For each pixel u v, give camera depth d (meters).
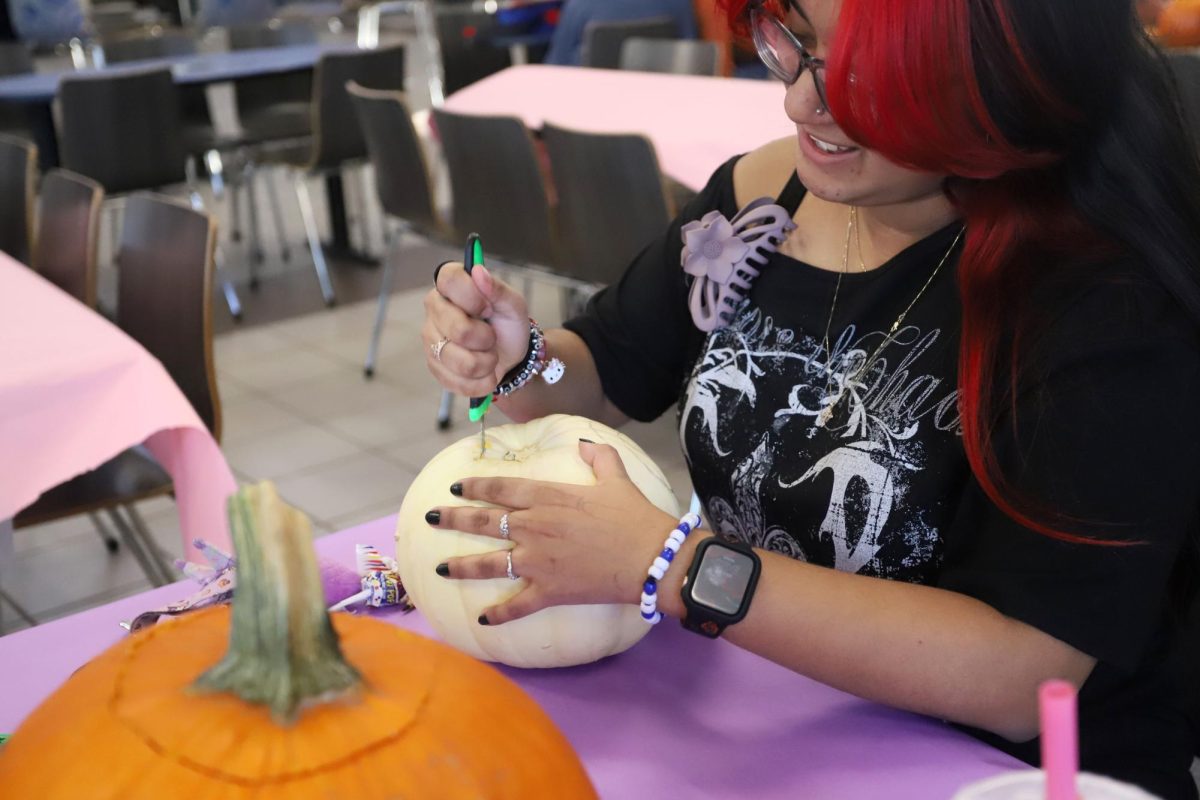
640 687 0.91
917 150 0.79
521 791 0.56
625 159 2.65
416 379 3.61
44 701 0.59
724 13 0.92
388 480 2.99
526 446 0.96
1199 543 0.93
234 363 3.78
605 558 0.86
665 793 0.79
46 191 2.53
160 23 8.95
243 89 5.04
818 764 0.82
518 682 0.92
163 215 2.15
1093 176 0.86
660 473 0.98
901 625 0.84
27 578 2.57
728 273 1.10
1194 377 0.85
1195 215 0.88
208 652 0.59
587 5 4.90
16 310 1.83
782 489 1.05
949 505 0.98
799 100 0.86
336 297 4.39
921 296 1.01
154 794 0.51
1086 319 0.86
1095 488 0.84
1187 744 1.01
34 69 4.97
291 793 0.52
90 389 1.63
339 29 10.57
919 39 0.75
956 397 0.97
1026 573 0.85
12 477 1.59
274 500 0.56
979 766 0.82
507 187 3.04
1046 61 0.77
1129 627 0.83
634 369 1.25
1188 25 2.70
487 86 3.86
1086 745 0.99
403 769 0.54
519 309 1.07
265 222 5.38
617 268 2.84
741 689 0.91
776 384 1.08
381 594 1.01
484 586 0.88
